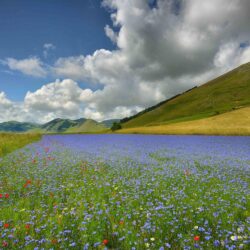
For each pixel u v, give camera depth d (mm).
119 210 7039
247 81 185375
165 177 11430
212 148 27312
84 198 8219
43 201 8188
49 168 13602
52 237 5367
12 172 12484
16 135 42000
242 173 12781
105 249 4785
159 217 6496
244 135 52062
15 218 6441
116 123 127562
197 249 4863
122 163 15922
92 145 32094
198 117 122188
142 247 5020
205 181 10820
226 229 5746
